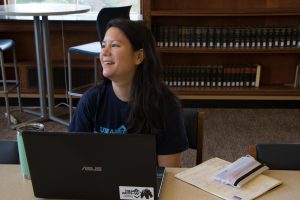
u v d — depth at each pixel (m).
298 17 4.15
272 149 1.48
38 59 3.63
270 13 3.89
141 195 1.07
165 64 4.33
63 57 4.50
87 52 3.40
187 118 1.74
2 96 4.26
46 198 1.13
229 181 1.19
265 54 4.29
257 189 1.16
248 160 1.31
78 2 4.46
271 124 3.76
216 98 4.15
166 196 1.14
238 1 4.11
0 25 4.13
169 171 1.29
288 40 4.05
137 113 1.44
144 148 1.01
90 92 1.55
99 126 1.52
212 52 4.05
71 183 1.09
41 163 1.07
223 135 3.49
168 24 4.21
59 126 3.70
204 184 1.20
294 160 1.47
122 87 1.45
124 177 1.05
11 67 4.34
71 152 1.04
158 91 1.45
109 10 3.14
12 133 3.51
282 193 1.16
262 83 4.38
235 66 4.18
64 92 4.28
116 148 1.02
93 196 1.09
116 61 1.34
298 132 3.56
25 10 3.28
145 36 1.40
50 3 4.18
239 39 4.06
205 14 3.92
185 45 4.11
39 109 4.14
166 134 1.48
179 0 4.10
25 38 4.42
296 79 4.23
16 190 1.18
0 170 1.30
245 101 4.21
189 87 4.21
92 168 1.05
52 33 4.41
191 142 1.75
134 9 4.48
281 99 4.16
